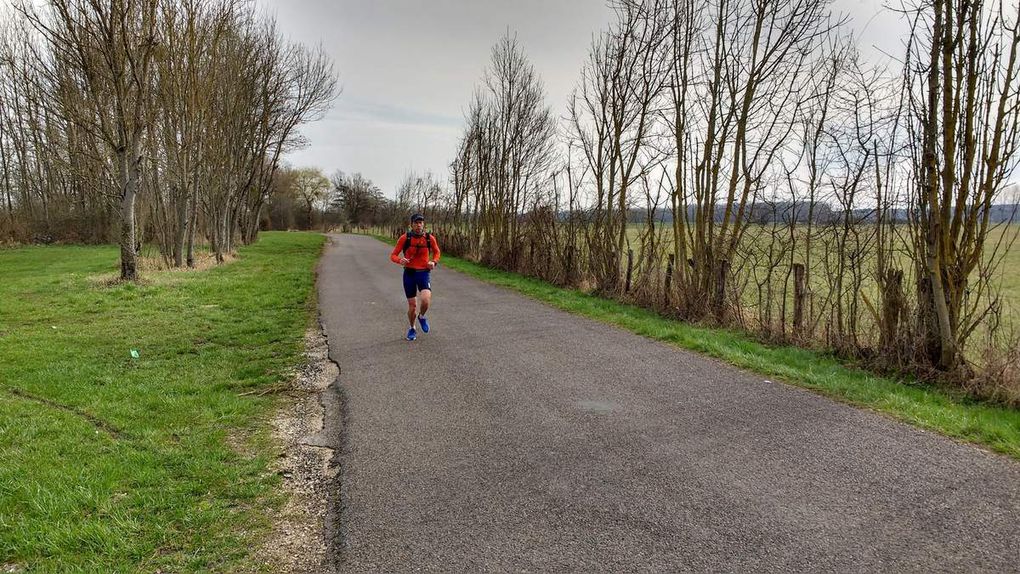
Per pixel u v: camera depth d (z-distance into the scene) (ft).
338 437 15.02
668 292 34.06
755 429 14.80
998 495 11.07
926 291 19.60
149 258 64.34
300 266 70.44
